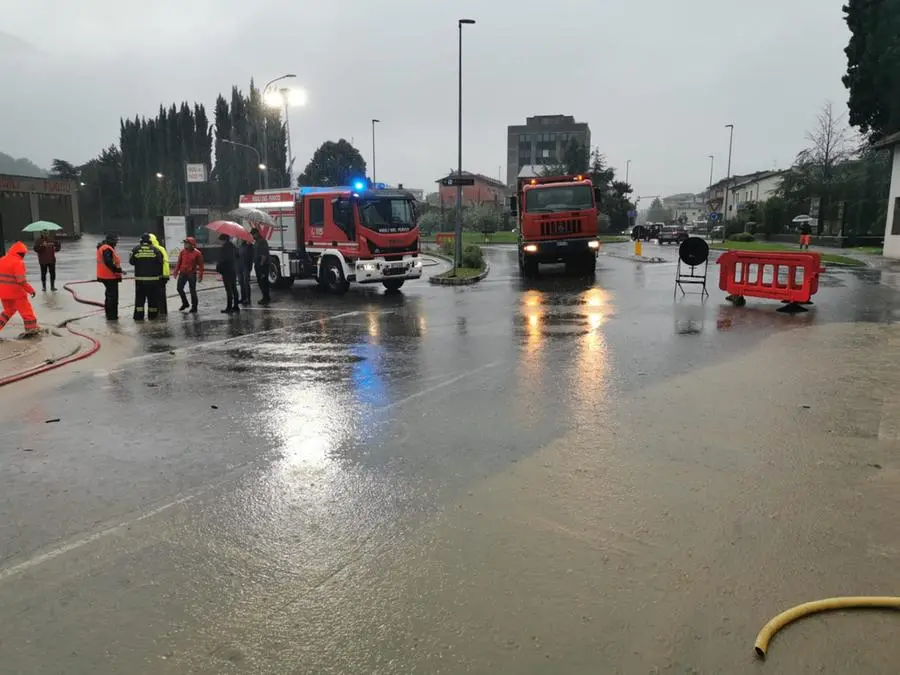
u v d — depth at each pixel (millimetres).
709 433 5934
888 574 3602
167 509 4551
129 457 5605
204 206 80125
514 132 115438
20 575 3734
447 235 45656
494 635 3121
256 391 7828
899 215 30266
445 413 6711
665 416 6461
